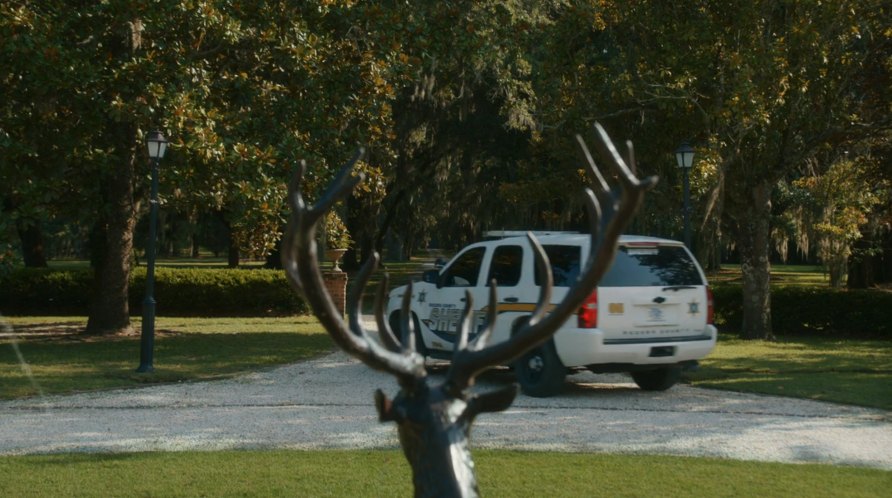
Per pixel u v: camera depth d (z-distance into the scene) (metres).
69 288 26.39
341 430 9.34
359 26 19.00
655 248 11.54
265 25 17.38
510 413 10.35
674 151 19.16
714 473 7.49
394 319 14.52
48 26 15.21
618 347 11.00
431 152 31.45
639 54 18.66
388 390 12.19
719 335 20.92
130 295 26.42
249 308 26.47
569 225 29.62
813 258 54.00
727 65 17.70
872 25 18.56
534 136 21.08
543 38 20.02
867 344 18.95
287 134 17.64
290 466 7.76
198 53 17.30
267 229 18.80
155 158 14.23
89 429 9.40
